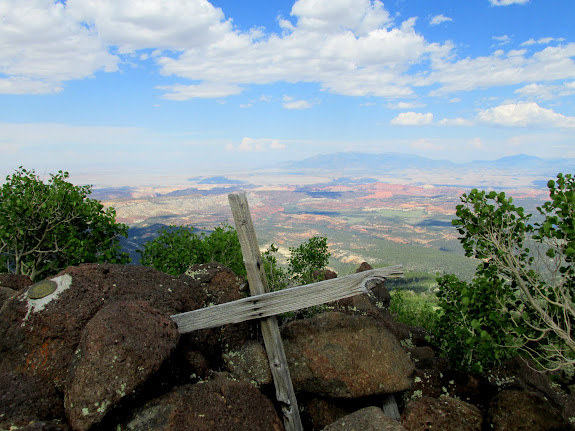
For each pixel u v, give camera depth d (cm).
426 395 571
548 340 491
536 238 493
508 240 510
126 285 497
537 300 505
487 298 549
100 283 484
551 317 490
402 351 566
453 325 630
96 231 912
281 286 688
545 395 602
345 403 541
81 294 463
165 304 501
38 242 889
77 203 898
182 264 891
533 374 644
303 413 539
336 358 532
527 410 487
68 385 373
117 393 363
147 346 396
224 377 495
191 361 484
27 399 386
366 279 530
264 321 506
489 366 620
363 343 548
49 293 456
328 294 511
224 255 988
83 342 389
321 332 556
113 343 381
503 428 480
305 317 667
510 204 505
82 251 863
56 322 433
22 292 472
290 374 530
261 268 520
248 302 488
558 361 477
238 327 563
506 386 586
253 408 439
